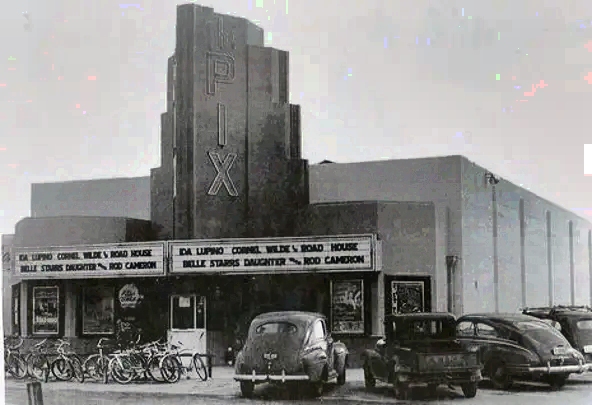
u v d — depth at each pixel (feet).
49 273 72.18
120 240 71.51
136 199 79.77
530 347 52.26
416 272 64.39
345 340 63.72
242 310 67.41
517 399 50.75
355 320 63.98
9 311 73.82
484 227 66.74
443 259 65.57
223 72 70.49
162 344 63.82
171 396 55.06
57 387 60.18
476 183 67.36
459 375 49.93
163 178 71.92
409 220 64.90
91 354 68.13
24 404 59.98
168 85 73.61
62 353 64.34
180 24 71.00
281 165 69.97
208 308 68.13
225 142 70.03
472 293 65.41
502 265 67.36
